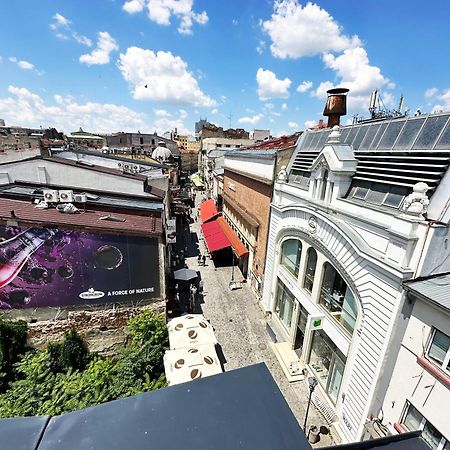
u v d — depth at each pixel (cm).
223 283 2448
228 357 1579
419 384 820
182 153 10406
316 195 1352
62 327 1437
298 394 1351
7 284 1315
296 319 1572
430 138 966
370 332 971
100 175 1983
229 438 192
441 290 768
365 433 1009
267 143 2983
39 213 1423
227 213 3297
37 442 180
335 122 2050
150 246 1477
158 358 1408
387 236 906
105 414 203
